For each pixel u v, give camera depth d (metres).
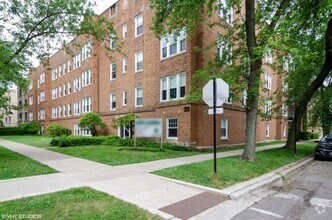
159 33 12.92
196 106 15.37
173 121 16.44
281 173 9.26
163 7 11.58
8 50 11.35
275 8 12.29
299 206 5.64
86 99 27.30
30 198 5.40
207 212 5.13
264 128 25.95
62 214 4.54
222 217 4.89
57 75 35.31
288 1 11.59
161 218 4.58
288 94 17.16
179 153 13.28
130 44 21.22
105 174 8.01
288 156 13.34
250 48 10.98
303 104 16.28
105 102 24.53
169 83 16.86
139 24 20.33
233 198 6.05
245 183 7.25
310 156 15.38
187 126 15.06
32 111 43.88
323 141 15.13
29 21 12.67
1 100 21.81
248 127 11.09
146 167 9.16
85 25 13.57
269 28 10.44
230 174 7.98
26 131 37.91
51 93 37.66
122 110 21.91
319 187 7.54
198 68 15.40
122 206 5.04
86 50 26.91
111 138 19.25
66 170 8.54
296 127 16.58
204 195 6.20
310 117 25.09
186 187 6.76
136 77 20.33
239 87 10.98
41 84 40.50
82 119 22.42
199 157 11.91
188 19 11.73
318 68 16.64
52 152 13.49
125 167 9.17
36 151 14.07
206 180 7.29
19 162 9.93
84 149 14.70
